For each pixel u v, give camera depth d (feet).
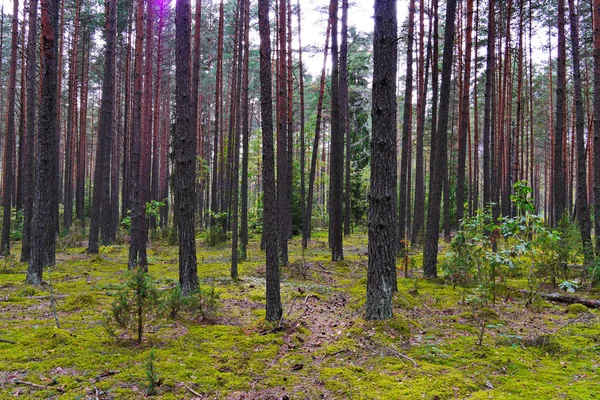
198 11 45.80
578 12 56.08
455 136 91.35
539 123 98.68
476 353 15.87
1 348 15.52
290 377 13.97
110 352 15.48
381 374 14.11
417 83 60.75
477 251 27.66
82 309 21.65
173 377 13.50
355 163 87.71
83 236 62.13
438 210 31.30
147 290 16.81
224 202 74.90
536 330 19.03
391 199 19.10
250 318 21.12
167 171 91.04
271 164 19.56
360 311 21.74
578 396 12.13
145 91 49.78
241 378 13.78
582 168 33.37
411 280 31.09
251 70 80.79
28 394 12.10
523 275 32.17
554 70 82.64
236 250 31.35
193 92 46.37
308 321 20.36
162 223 84.53
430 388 12.74
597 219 30.60
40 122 27.91
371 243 19.16
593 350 16.35
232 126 55.67
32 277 27.71
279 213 39.32
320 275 34.88
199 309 20.85
